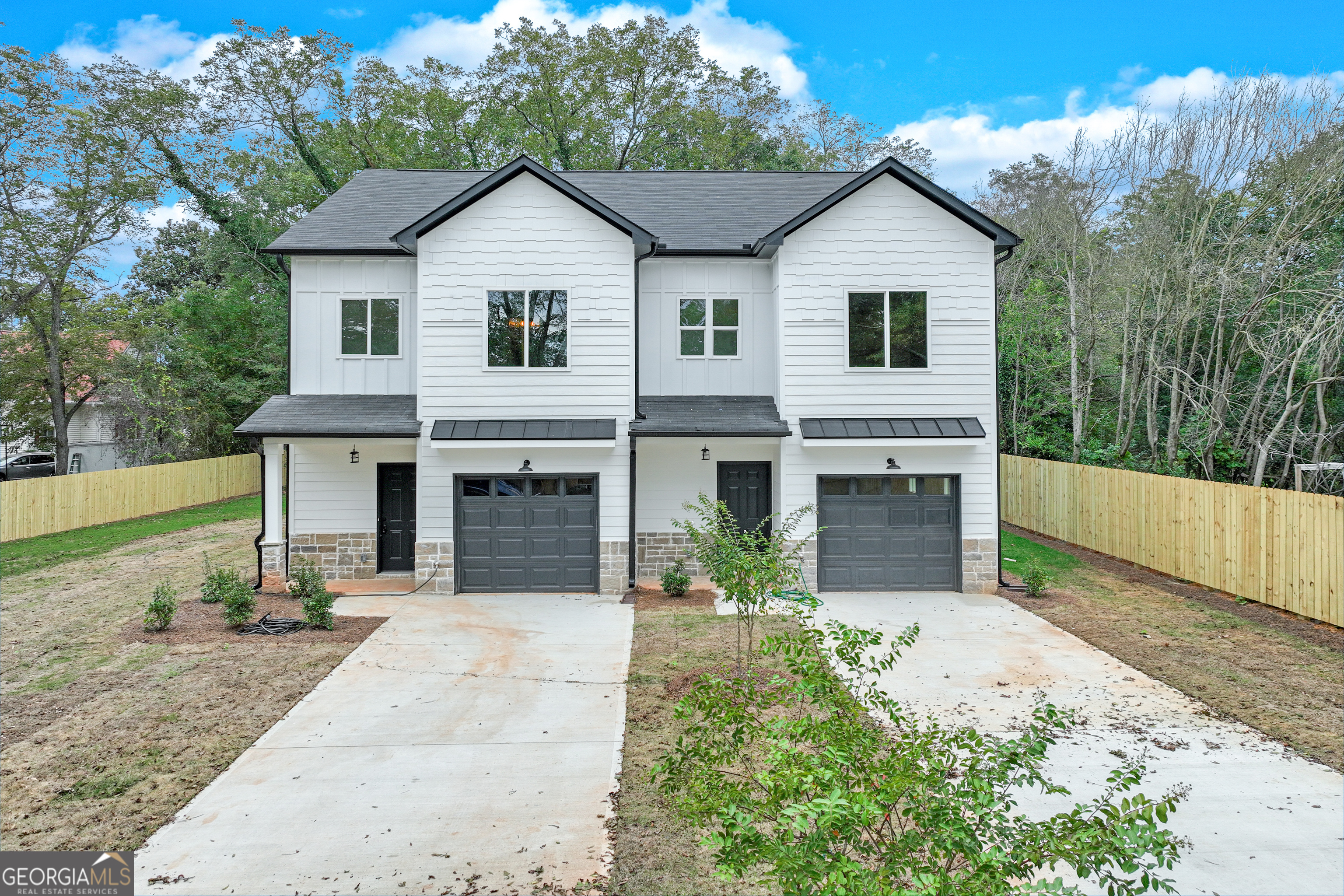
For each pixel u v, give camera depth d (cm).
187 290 3247
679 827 560
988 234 1340
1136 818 307
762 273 1456
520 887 488
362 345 1436
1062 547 1730
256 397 3142
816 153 3922
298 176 2988
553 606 1245
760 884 315
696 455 1449
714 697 416
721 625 1130
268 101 2920
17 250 2447
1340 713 768
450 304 1324
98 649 1007
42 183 2498
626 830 556
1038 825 339
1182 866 506
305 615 1116
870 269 1341
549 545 1341
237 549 1798
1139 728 738
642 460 1448
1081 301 2284
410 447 1440
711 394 1457
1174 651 980
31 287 2522
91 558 1697
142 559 1677
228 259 3086
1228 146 1788
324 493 1431
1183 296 1895
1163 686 854
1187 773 641
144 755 686
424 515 1325
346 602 1272
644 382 1450
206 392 3175
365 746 706
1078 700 812
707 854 523
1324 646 988
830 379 1347
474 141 3309
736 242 1454
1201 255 1817
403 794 613
